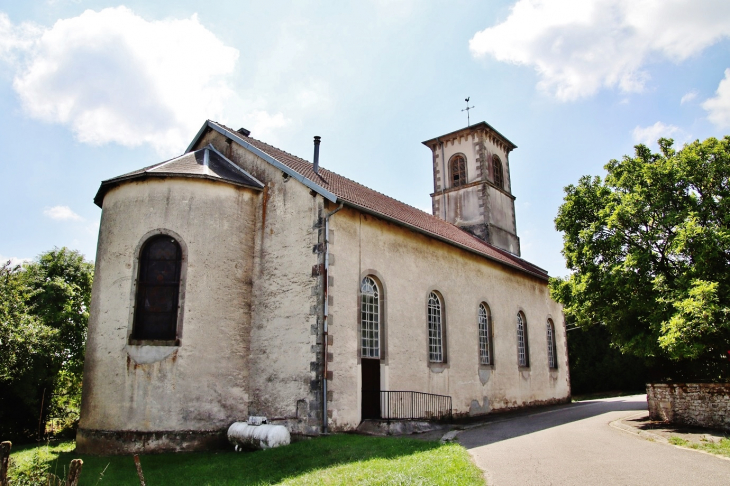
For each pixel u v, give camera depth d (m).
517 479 8.08
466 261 19.95
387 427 13.36
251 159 16.31
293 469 9.45
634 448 10.79
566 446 11.16
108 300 13.84
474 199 28.94
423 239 17.73
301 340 13.49
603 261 15.97
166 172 14.31
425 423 14.65
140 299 13.73
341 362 13.46
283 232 14.74
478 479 7.81
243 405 13.94
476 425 15.66
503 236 29.47
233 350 14.08
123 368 13.16
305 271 13.91
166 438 12.72
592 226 16.12
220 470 10.11
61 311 22.14
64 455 13.09
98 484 9.58
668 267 14.65
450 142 30.83
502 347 21.23
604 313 15.87
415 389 15.95
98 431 12.99
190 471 10.22
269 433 11.95
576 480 8.00
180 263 13.92
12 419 18.55
